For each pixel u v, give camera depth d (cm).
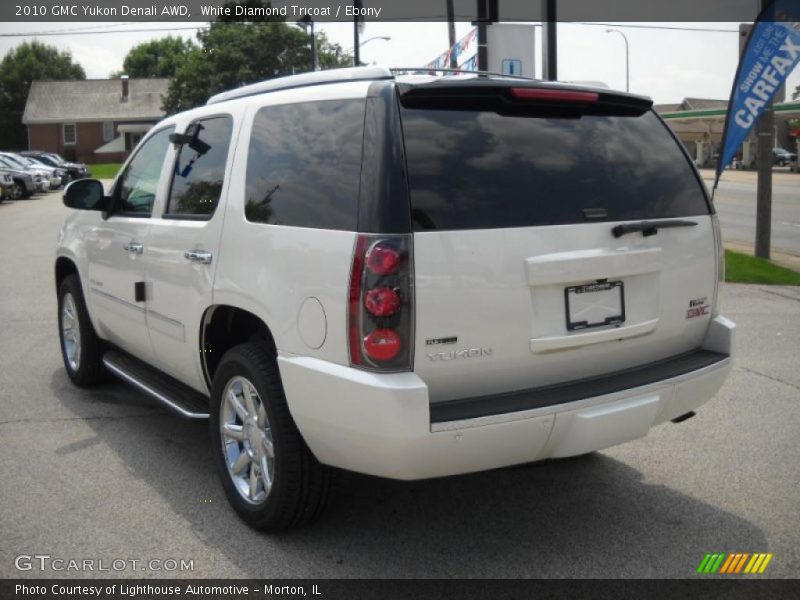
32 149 7456
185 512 400
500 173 333
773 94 1091
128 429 521
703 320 398
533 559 357
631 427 348
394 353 304
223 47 5059
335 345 317
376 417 303
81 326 582
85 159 7450
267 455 371
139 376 502
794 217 2208
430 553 362
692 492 430
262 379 358
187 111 475
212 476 446
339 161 335
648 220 366
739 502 417
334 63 5122
